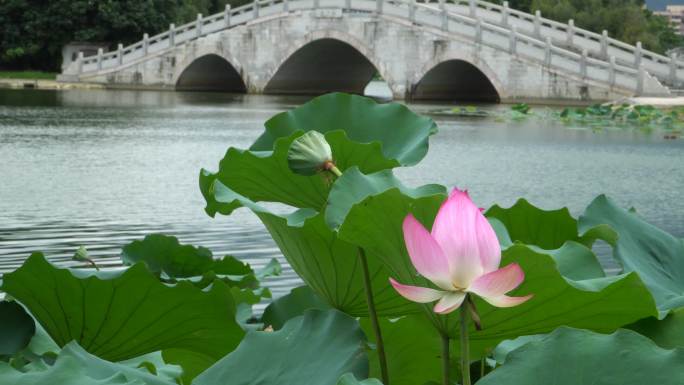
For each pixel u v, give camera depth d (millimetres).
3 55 61219
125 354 2943
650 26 73125
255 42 54094
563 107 41594
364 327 3098
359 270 2824
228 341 2869
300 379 2287
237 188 3557
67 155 19734
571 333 2004
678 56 61469
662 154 21797
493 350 2832
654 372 1876
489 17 49031
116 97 46688
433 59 47906
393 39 49156
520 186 15969
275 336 2436
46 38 61469
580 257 2918
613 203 3568
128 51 57344
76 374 2139
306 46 53719
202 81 59344
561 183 16391
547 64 42938
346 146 3451
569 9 68188
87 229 11039
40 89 53562
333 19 51219
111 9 60500
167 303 2785
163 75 56625
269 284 7734
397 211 2281
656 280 3219
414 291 1787
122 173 16797
